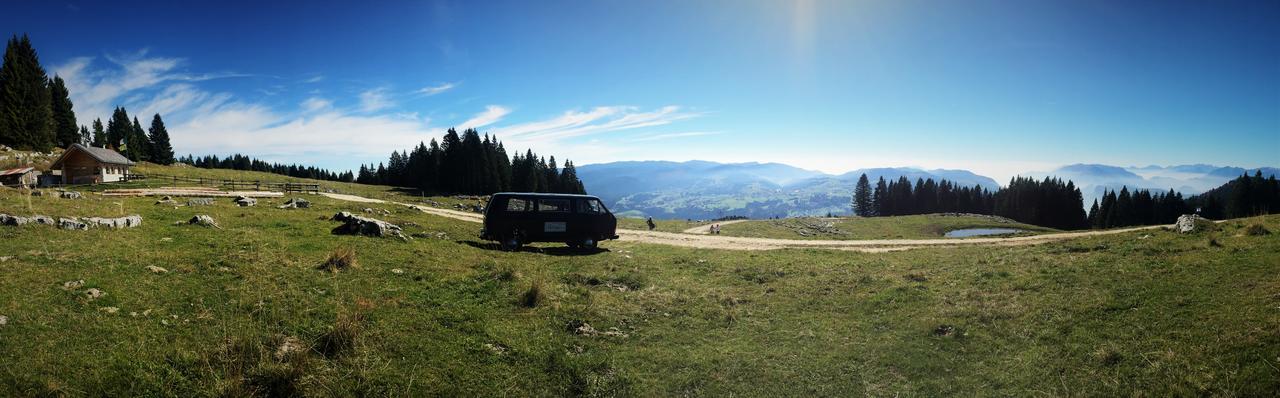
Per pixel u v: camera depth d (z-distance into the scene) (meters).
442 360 8.55
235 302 9.68
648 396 8.19
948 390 8.30
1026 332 10.16
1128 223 134.12
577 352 9.62
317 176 181.75
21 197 20.59
